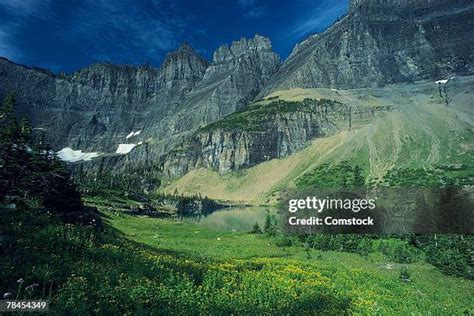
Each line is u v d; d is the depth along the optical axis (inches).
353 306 902.4
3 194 1299.2
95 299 639.1
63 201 1541.6
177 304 686.5
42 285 663.1
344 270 1643.7
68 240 938.7
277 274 1216.8
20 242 816.9
